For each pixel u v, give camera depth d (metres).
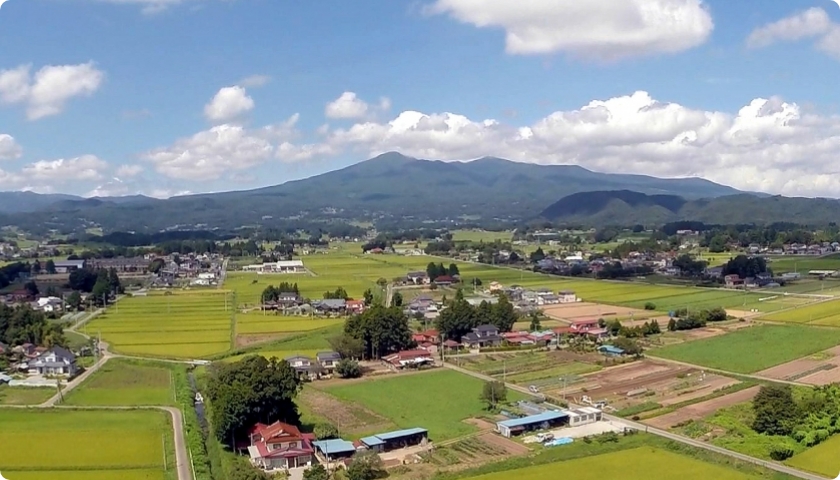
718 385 99.38
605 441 75.12
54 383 105.38
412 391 100.62
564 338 135.25
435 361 120.94
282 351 127.50
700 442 74.19
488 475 65.94
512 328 143.38
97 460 70.50
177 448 74.50
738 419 81.62
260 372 80.12
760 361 113.69
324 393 100.19
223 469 69.69
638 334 135.88
